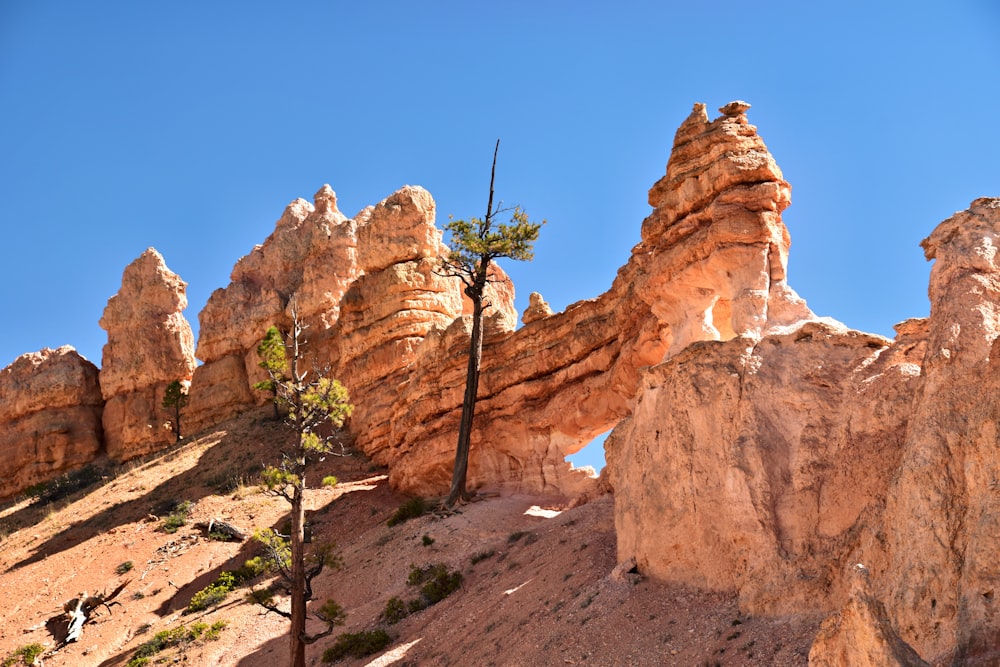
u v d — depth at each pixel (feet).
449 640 78.84
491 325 134.10
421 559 102.01
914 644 42.04
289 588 85.92
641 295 93.97
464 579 93.25
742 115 87.76
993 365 44.34
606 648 61.31
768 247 79.71
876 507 53.93
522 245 128.98
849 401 60.08
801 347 65.36
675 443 68.69
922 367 49.80
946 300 49.80
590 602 68.49
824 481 58.34
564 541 88.02
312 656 88.69
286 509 143.02
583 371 119.14
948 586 42.06
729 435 65.05
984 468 42.14
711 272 82.02
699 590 62.85
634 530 71.61
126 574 131.13
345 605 98.94
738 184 82.89
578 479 119.34
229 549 131.95
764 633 53.62
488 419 129.18
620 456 85.30
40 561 144.97
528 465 123.13
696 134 89.61
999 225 50.65
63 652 112.37
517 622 73.87
